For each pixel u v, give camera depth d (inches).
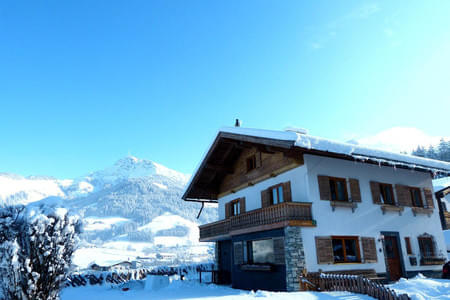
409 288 397.1
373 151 547.2
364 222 569.9
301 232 505.7
